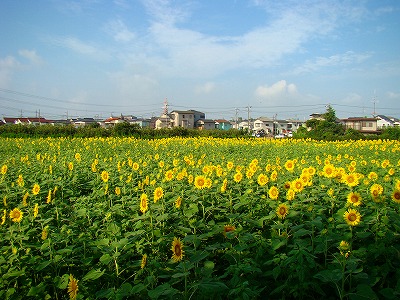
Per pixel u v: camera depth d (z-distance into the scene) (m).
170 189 7.25
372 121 74.94
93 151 18.19
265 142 29.33
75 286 3.05
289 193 5.24
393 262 3.94
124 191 7.05
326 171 6.54
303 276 3.42
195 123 93.12
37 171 10.27
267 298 3.71
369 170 10.45
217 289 3.07
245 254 3.99
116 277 3.74
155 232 4.54
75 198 6.90
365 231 4.45
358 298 3.09
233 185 7.15
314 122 59.50
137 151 18.11
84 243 4.14
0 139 28.78
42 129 37.28
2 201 6.55
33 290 3.53
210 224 4.91
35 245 4.22
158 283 3.95
